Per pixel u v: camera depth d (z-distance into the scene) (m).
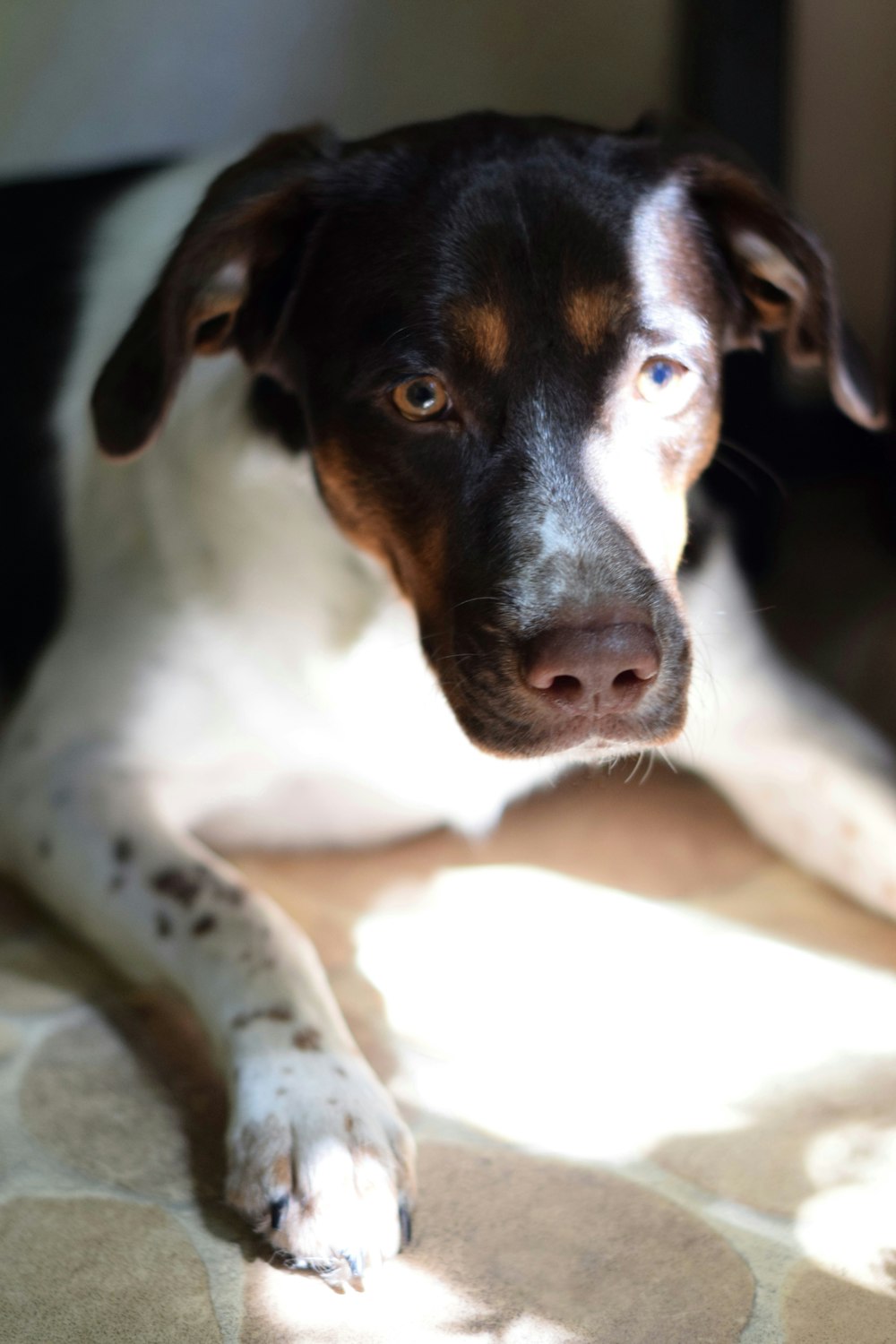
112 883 0.73
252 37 1.11
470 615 0.67
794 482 1.21
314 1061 0.65
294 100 1.13
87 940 0.74
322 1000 0.68
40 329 0.86
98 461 0.82
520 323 0.68
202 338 0.73
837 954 0.77
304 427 0.74
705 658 0.79
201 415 0.78
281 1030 0.66
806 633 1.02
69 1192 0.64
